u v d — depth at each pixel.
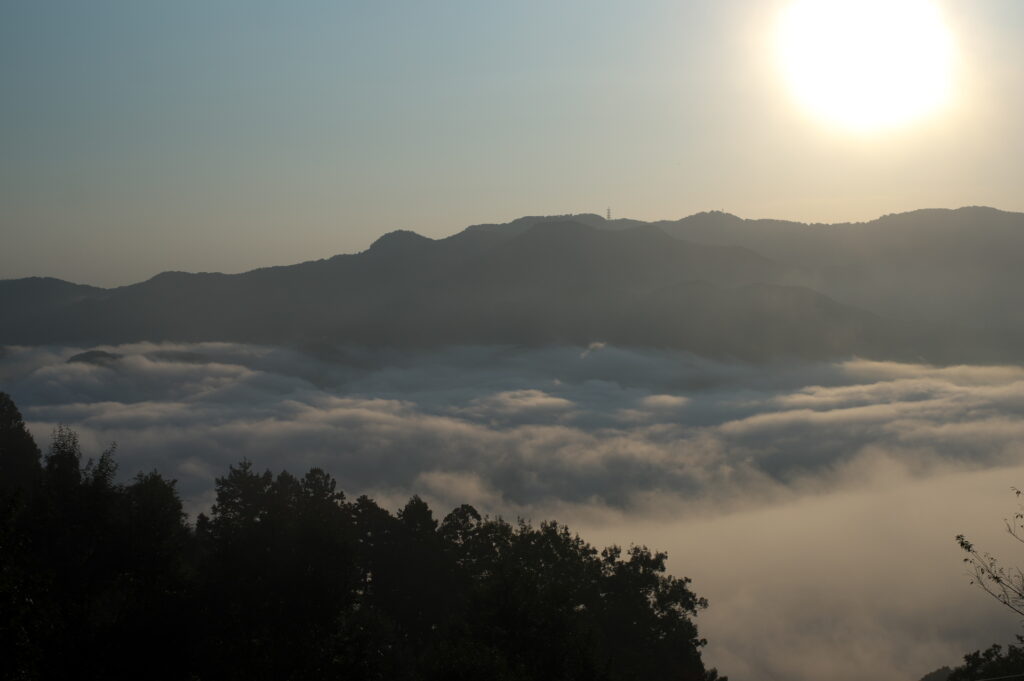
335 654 25.27
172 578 26.83
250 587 27.17
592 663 26.66
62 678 21.83
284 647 25.19
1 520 19.19
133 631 23.48
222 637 25.42
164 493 30.47
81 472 30.55
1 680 18.19
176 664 23.89
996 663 32.38
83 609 23.94
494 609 29.42
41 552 26.92
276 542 28.97
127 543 28.06
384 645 30.08
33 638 19.97
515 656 27.30
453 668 24.45
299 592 27.36
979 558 21.53
